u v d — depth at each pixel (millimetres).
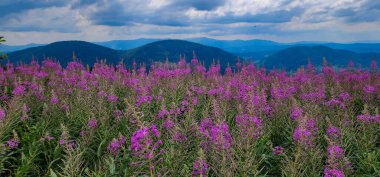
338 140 7391
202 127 7109
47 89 12836
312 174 6262
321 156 6613
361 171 7117
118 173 6164
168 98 11000
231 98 10977
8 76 14352
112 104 9508
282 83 14508
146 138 4637
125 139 6992
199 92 11117
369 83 14219
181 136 6656
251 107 6723
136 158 5953
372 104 11953
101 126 8062
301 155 6219
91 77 13430
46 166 7148
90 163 7293
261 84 15367
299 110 8406
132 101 8812
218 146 5762
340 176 5328
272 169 7074
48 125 8602
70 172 5562
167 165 5895
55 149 7062
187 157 6371
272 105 10172
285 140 8773
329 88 14602
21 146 7758
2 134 7141
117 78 14016
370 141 7469
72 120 8617
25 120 8461
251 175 5961
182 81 12984
